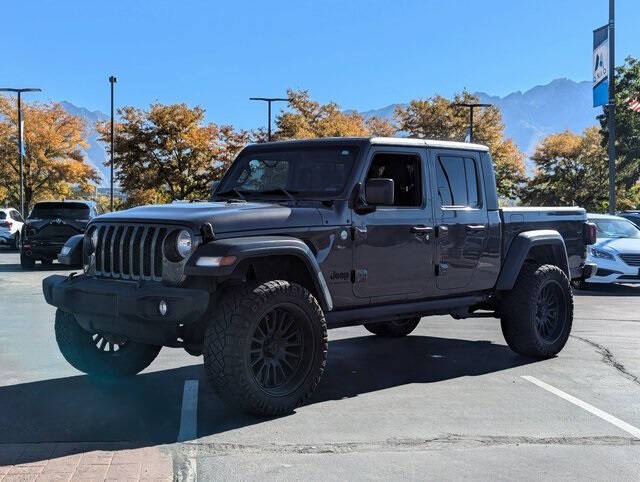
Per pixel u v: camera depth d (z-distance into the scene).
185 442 4.58
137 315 4.94
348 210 5.80
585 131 66.38
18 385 6.10
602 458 4.37
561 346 7.56
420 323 10.04
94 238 5.62
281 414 5.23
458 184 6.79
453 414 5.32
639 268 13.97
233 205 5.61
